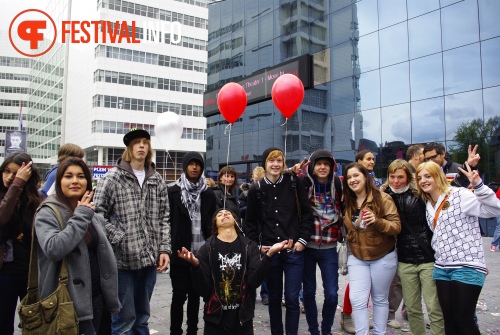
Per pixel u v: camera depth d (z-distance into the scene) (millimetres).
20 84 91438
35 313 2400
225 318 3232
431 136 14492
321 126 18469
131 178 3549
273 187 4012
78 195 2736
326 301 4051
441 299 3188
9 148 16906
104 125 50594
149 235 3533
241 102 4711
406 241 3537
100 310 2750
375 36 16500
